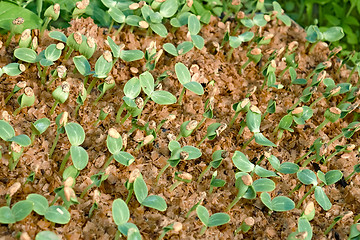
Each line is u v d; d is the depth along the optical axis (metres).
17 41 0.86
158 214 0.76
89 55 0.82
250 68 0.93
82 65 0.81
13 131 0.74
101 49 0.88
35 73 0.84
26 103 0.77
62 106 0.82
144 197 0.73
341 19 1.20
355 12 1.28
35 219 0.72
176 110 0.86
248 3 1.04
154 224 0.75
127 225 0.70
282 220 0.79
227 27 0.92
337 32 0.96
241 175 0.77
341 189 0.83
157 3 0.90
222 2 1.03
